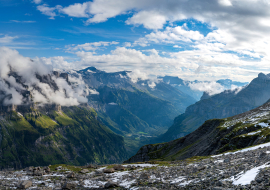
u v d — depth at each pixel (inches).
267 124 5182.1
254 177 919.7
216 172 1290.6
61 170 2650.1
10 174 2356.1
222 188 900.6
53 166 2999.5
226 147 4926.2
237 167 1268.5
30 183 1804.9
